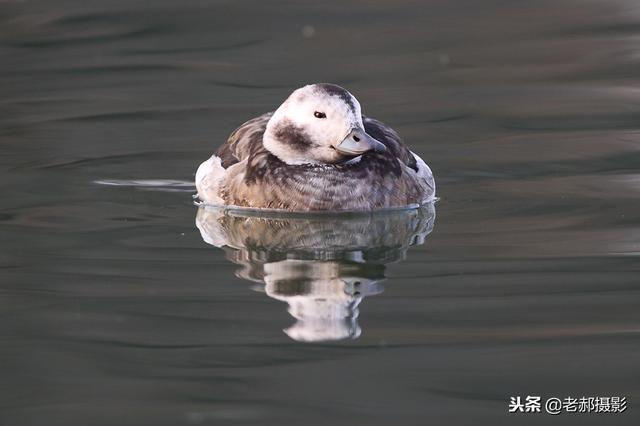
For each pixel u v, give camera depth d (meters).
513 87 18.14
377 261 11.31
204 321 9.69
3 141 15.85
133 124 16.61
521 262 11.03
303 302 10.12
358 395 8.22
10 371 8.72
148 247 11.79
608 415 7.87
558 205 12.91
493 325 9.45
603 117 16.52
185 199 13.56
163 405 8.12
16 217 12.76
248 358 8.90
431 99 17.61
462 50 20.09
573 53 19.80
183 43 20.72
